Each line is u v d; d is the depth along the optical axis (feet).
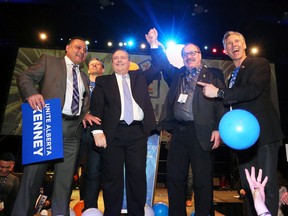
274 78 22.89
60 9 20.54
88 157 9.29
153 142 10.34
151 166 10.16
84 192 9.34
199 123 7.74
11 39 21.80
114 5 20.10
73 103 7.54
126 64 8.21
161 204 9.95
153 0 19.67
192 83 8.29
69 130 7.48
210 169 7.71
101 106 7.94
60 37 22.52
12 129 20.24
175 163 7.98
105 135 7.60
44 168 7.07
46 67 7.43
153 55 9.11
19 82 6.96
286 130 24.23
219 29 22.20
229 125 5.90
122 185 7.61
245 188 7.30
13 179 10.87
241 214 17.38
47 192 12.89
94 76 11.03
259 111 7.03
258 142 6.89
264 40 22.88
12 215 6.58
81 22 21.84
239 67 7.86
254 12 20.20
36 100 6.66
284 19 20.10
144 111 7.97
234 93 6.69
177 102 8.28
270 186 6.63
